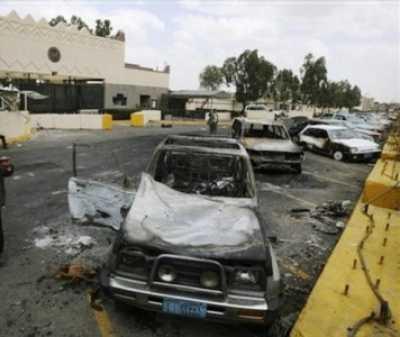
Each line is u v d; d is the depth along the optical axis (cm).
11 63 2312
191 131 2425
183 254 302
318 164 1437
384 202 775
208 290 296
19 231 552
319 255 535
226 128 2891
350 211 771
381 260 489
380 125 3081
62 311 355
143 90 3462
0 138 1381
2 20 2217
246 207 400
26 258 463
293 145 1138
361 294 404
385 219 690
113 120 2994
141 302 303
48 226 576
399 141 1823
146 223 349
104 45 2969
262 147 1106
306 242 585
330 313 363
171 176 493
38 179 892
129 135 1994
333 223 690
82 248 498
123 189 490
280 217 714
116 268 317
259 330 341
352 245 550
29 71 2427
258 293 299
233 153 484
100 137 1845
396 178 850
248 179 459
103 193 482
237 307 291
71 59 2703
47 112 2547
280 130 1214
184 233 333
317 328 338
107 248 502
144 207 386
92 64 2886
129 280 308
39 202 703
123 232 333
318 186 1027
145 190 427
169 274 302
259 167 1112
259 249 314
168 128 2636
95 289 394
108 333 329
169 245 312
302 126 2134
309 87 6297
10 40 2283
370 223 662
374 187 800
